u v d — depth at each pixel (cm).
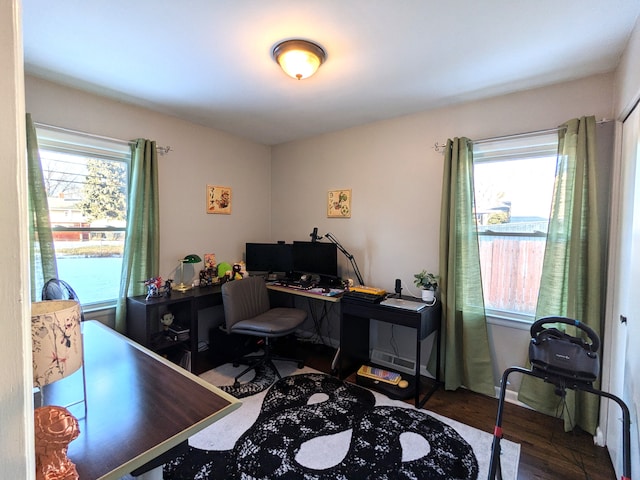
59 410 72
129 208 267
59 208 240
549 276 217
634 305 150
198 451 183
